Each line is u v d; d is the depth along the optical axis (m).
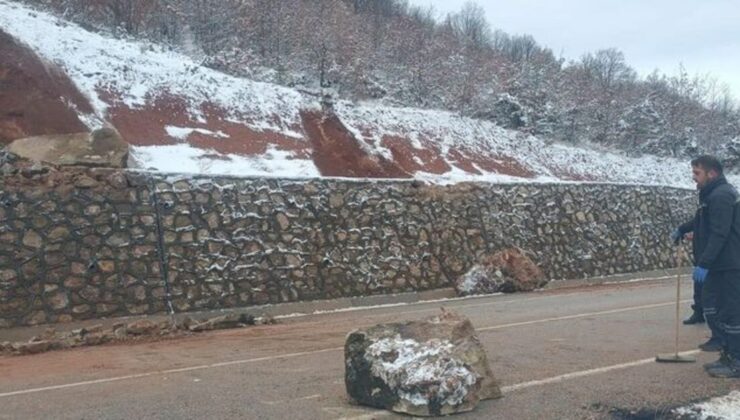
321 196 16.56
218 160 17.98
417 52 33.09
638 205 25.00
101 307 12.73
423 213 18.55
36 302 12.15
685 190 27.47
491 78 33.22
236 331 12.00
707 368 7.45
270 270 15.02
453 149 26.44
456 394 5.94
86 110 17.34
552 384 6.97
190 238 14.16
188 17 26.86
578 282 21.41
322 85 26.55
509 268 18.59
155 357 9.32
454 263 18.61
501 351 8.87
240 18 27.31
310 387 7.08
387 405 6.03
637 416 5.91
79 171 13.30
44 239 12.51
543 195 22.09
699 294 11.03
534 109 32.69
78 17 22.83
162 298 13.41
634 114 37.88
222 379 7.61
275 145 20.14
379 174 21.12
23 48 17.52
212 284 14.12
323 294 15.65
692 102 45.19
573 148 32.94
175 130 18.59
